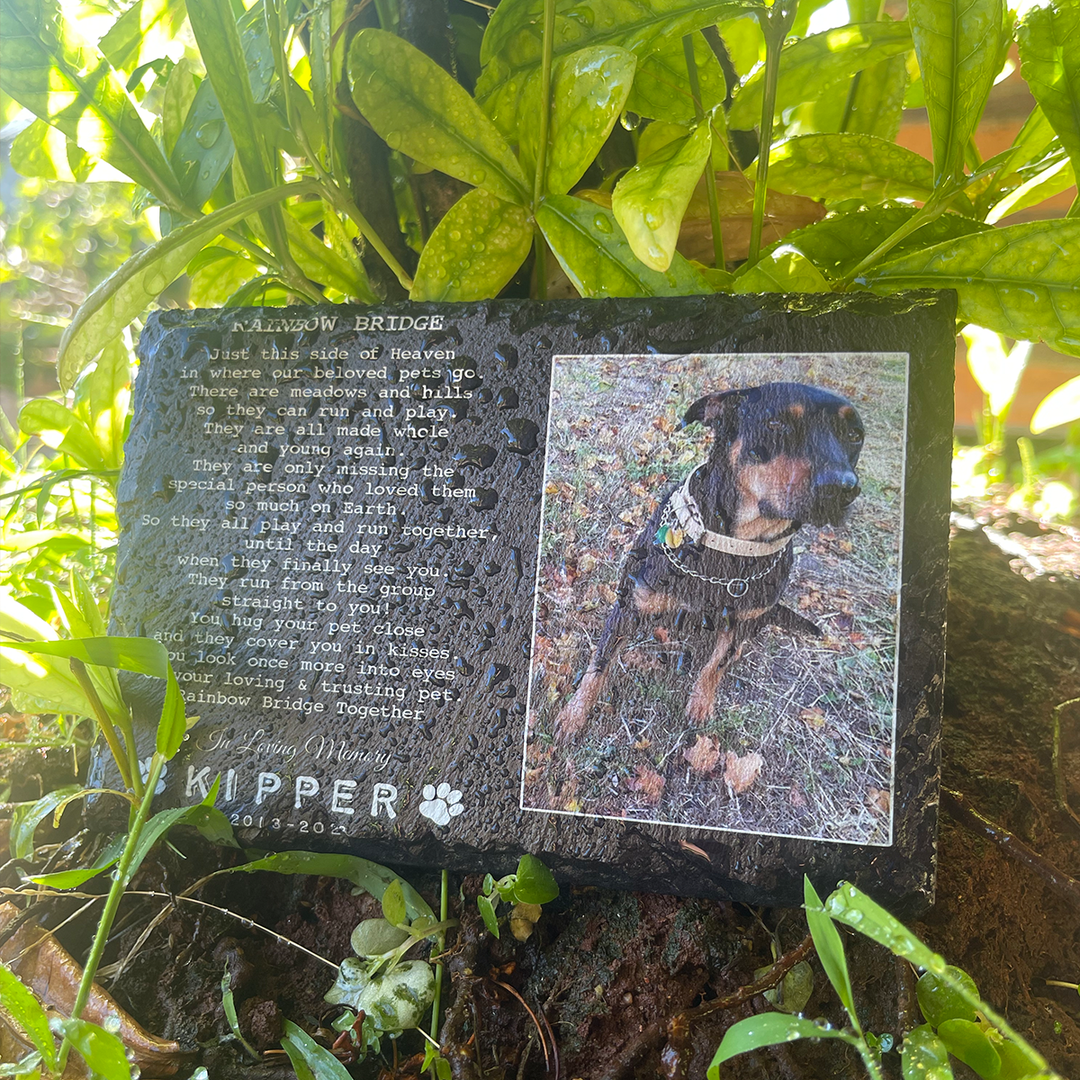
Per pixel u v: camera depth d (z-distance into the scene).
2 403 0.58
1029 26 0.24
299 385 0.25
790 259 0.26
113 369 0.32
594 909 0.23
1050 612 0.31
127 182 0.35
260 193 0.26
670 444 0.23
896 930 0.16
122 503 0.26
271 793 0.24
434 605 0.24
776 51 0.24
